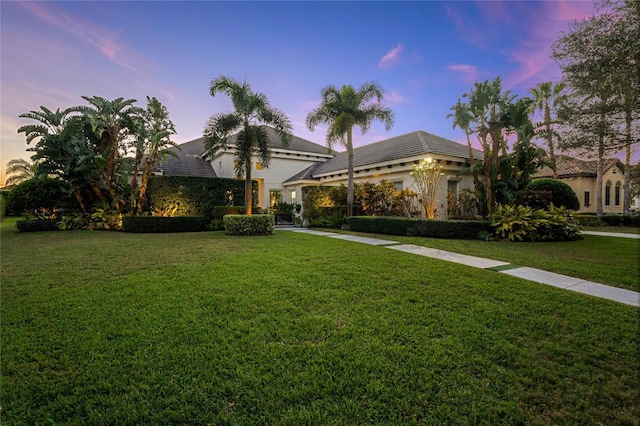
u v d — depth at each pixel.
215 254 6.96
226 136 12.01
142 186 13.94
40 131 12.66
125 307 3.64
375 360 2.48
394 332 2.98
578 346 2.75
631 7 6.72
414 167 13.09
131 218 12.42
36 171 12.95
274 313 3.45
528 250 7.66
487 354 2.59
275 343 2.75
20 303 3.76
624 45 6.75
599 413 1.91
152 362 2.44
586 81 7.53
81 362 2.46
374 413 1.90
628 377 2.28
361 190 14.75
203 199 14.24
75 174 13.44
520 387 2.16
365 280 4.74
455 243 8.83
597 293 4.27
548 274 5.28
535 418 1.87
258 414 1.89
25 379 2.24
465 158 14.44
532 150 11.08
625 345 2.76
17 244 8.84
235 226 11.20
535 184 15.75
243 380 2.21
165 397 2.04
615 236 10.83
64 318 3.32
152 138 13.47
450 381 2.22
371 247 8.07
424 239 9.80
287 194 22.92
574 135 8.51
